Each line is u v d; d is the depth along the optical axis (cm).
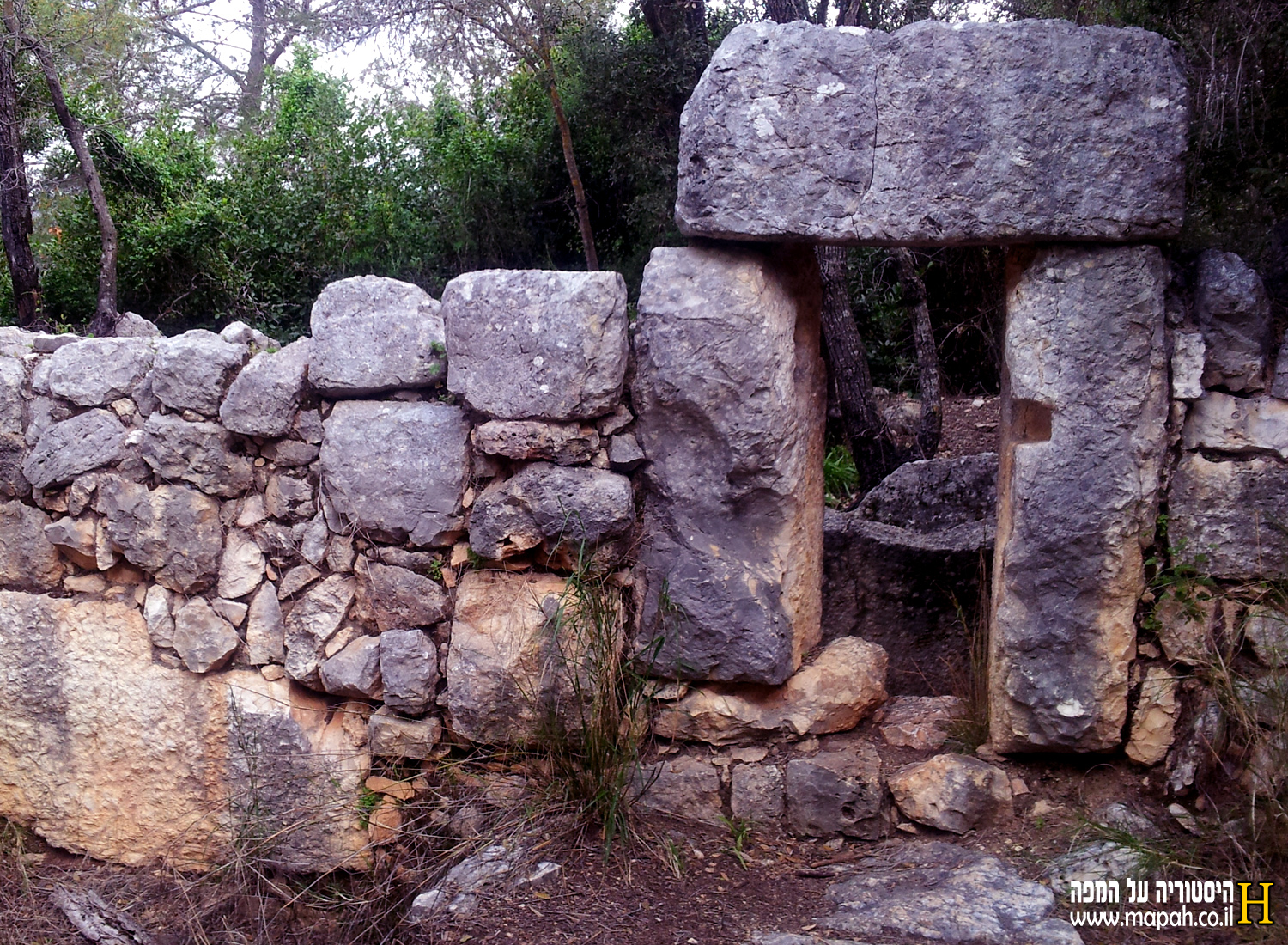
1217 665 291
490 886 285
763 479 310
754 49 294
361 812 333
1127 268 292
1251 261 363
